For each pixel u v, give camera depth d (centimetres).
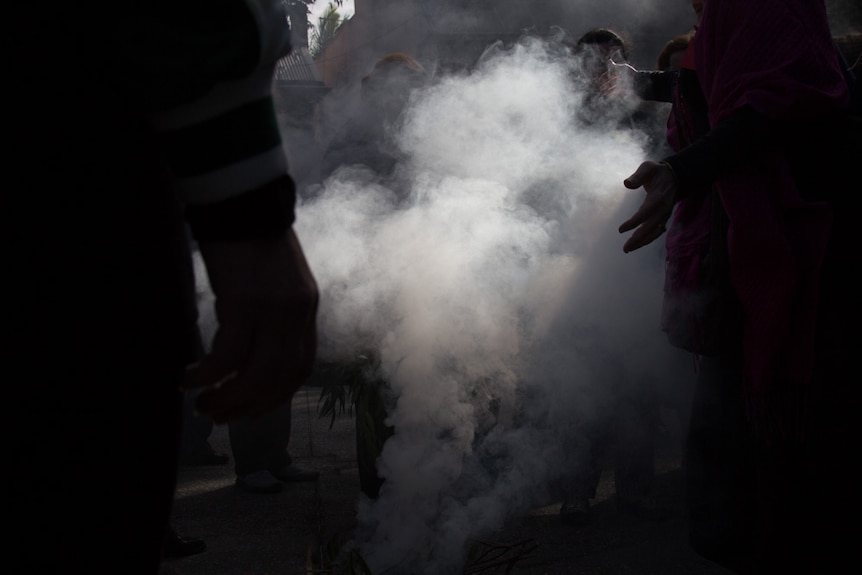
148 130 89
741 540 211
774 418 193
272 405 94
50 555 85
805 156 194
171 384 92
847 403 188
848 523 190
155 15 85
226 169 87
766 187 193
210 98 86
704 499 214
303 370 95
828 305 191
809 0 198
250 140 88
